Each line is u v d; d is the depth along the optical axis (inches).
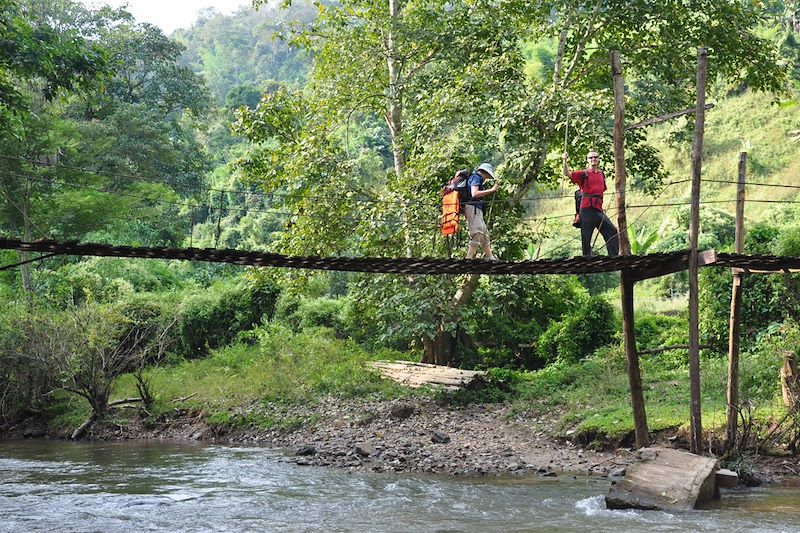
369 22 800.9
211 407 716.0
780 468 441.7
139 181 1245.7
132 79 1902.1
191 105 1814.7
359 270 407.8
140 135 1508.4
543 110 672.4
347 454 531.2
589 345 795.4
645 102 744.3
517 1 764.0
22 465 522.9
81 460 546.9
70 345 726.5
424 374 737.6
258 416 675.4
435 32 764.6
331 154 727.1
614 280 1224.8
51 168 1086.4
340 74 801.6
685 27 762.8
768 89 816.3
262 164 816.9
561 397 625.3
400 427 604.7
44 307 828.0
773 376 550.9
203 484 439.8
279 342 885.2
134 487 434.0
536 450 517.7
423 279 697.6
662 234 1267.2
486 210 722.8
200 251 347.6
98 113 1550.2
